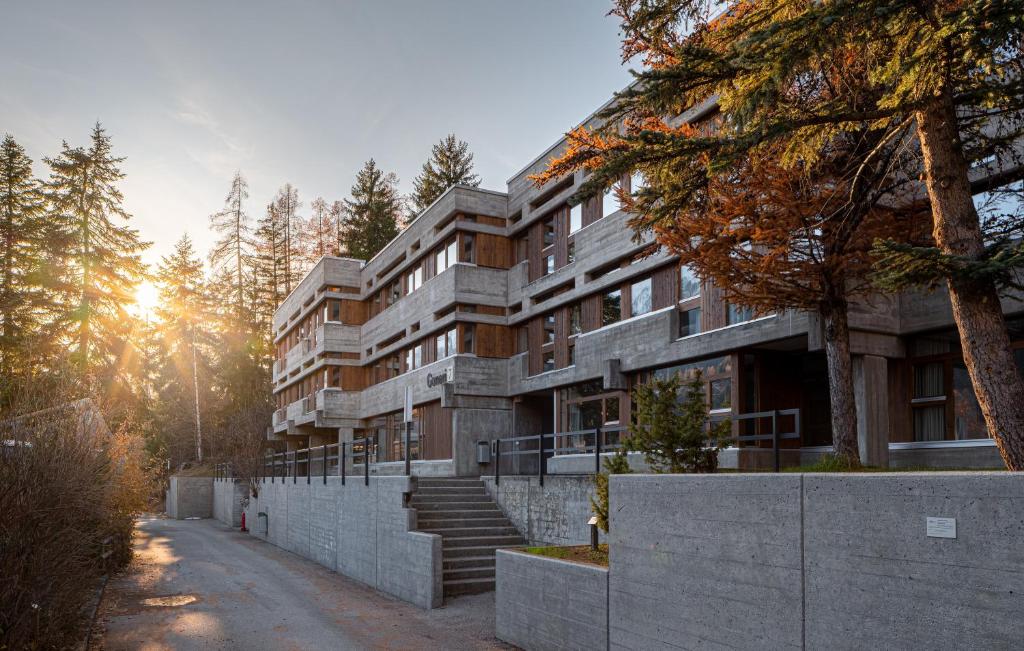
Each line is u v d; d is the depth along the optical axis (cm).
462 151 5788
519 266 2706
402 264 3312
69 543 1034
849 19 722
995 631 532
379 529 1809
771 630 705
